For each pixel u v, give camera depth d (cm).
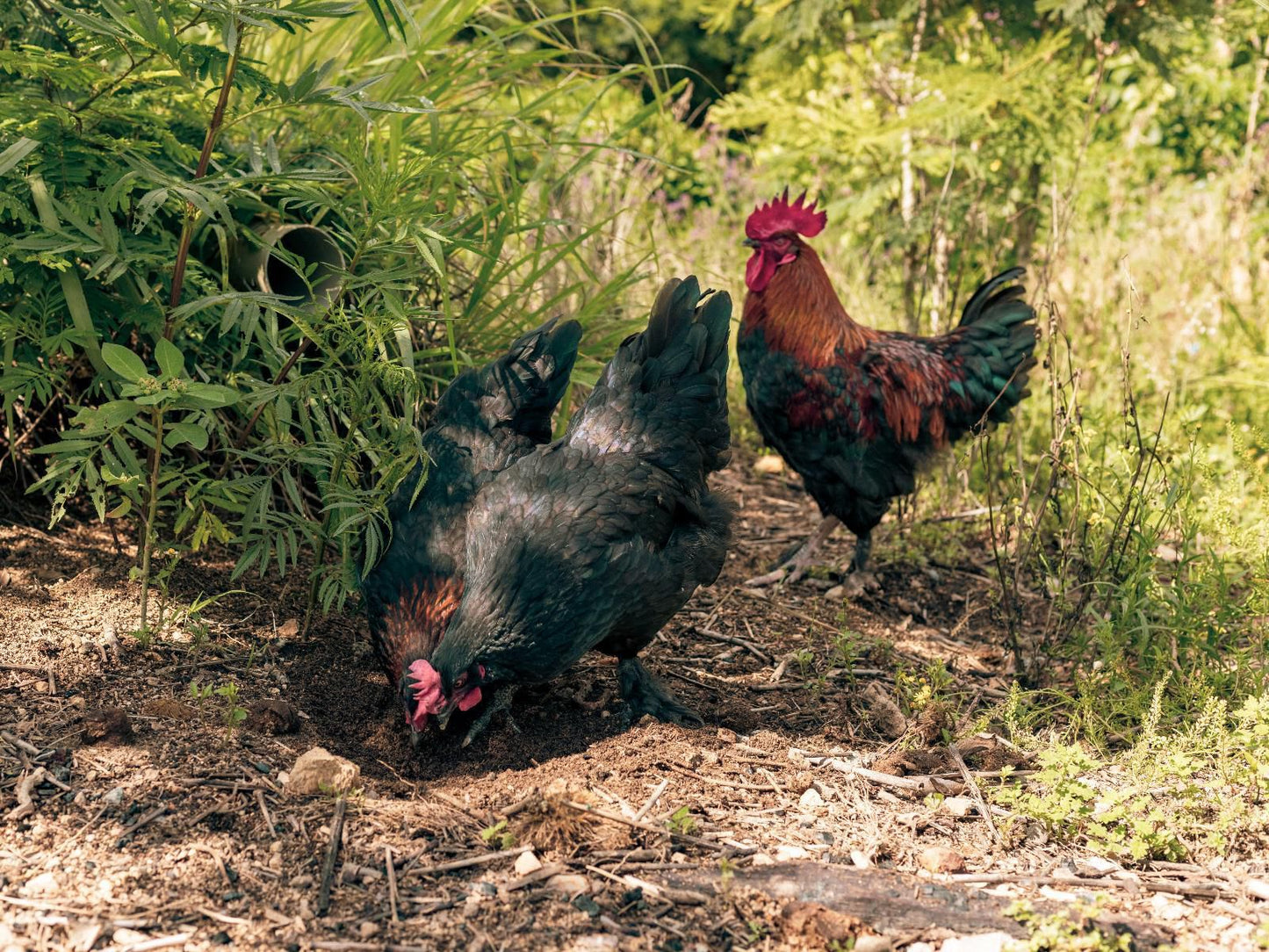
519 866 438
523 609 452
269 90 453
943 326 561
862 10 570
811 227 501
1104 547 490
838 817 450
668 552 461
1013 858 446
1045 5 541
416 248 472
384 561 459
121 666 458
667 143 563
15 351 465
